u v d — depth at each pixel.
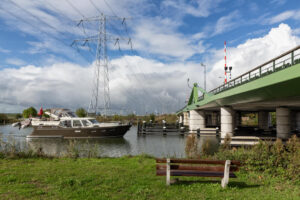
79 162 10.09
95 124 36.50
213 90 33.47
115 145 28.78
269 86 16.45
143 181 6.77
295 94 16.28
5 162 9.66
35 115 91.88
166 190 5.98
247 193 5.84
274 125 60.75
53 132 35.28
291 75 13.27
